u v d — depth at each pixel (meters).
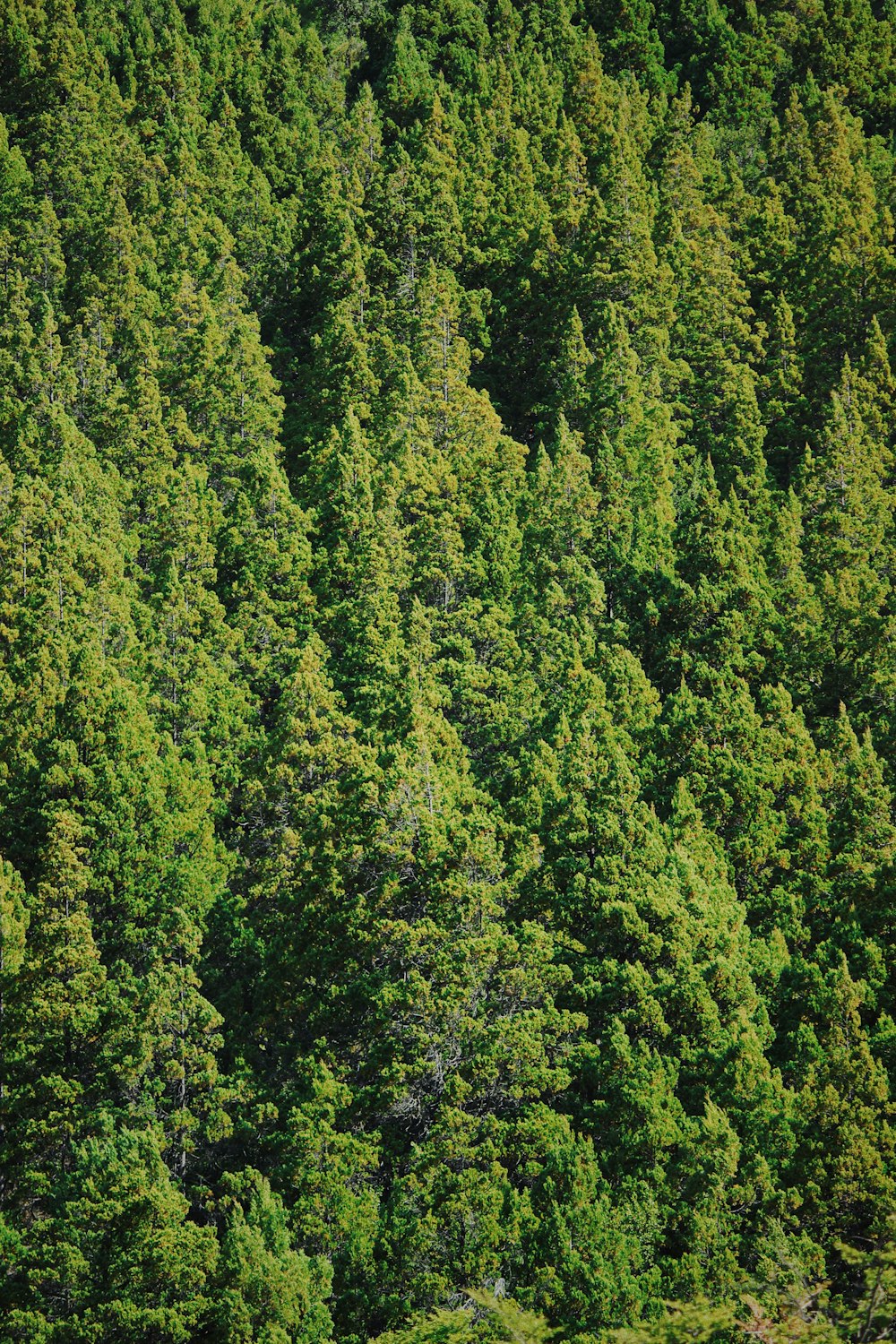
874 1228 74.00
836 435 159.62
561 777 101.62
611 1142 81.56
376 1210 80.25
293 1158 82.06
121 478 147.88
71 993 91.06
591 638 122.56
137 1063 87.88
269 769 107.12
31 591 124.19
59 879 97.00
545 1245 74.19
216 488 153.88
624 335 169.12
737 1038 84.00
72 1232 77.75
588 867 94.25
